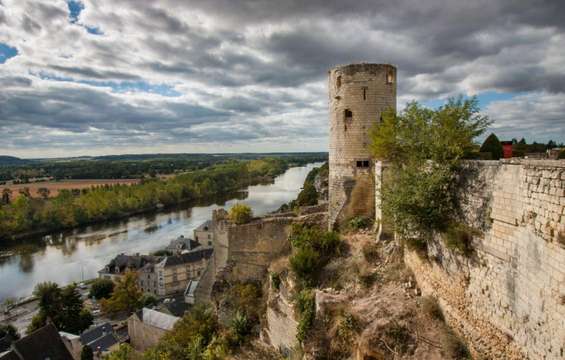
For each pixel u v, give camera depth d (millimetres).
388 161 22547
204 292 42125
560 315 8664
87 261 83688
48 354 41094
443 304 14961
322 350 16875
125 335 55906
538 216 9633
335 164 31344
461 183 14148
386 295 17891
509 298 11023
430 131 16953
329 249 25609
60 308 57094
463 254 13539
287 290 24844
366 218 28125
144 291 76000
